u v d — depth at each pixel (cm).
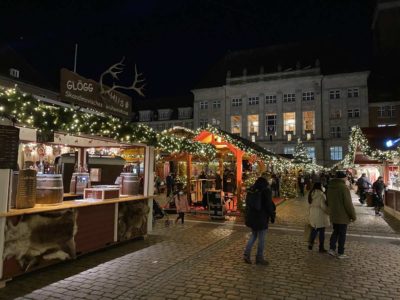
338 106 5362
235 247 834
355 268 671
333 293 536
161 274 615
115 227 809
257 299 509
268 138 5691
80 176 884
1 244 538
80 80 760
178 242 884
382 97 5284
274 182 2175
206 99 6141
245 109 5856
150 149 964
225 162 2175
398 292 544
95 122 719
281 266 678
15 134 561
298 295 526
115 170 1001
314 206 798
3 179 546
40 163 1126
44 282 569
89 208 729
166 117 6500
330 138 5350
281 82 5684
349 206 738
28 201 590
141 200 920
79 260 702
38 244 602
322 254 779
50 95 4119
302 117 5550
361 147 1750
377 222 1283
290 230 1086
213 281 583
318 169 4359
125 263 684
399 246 873
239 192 1482
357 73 5266
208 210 1400
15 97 548
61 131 670
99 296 512
